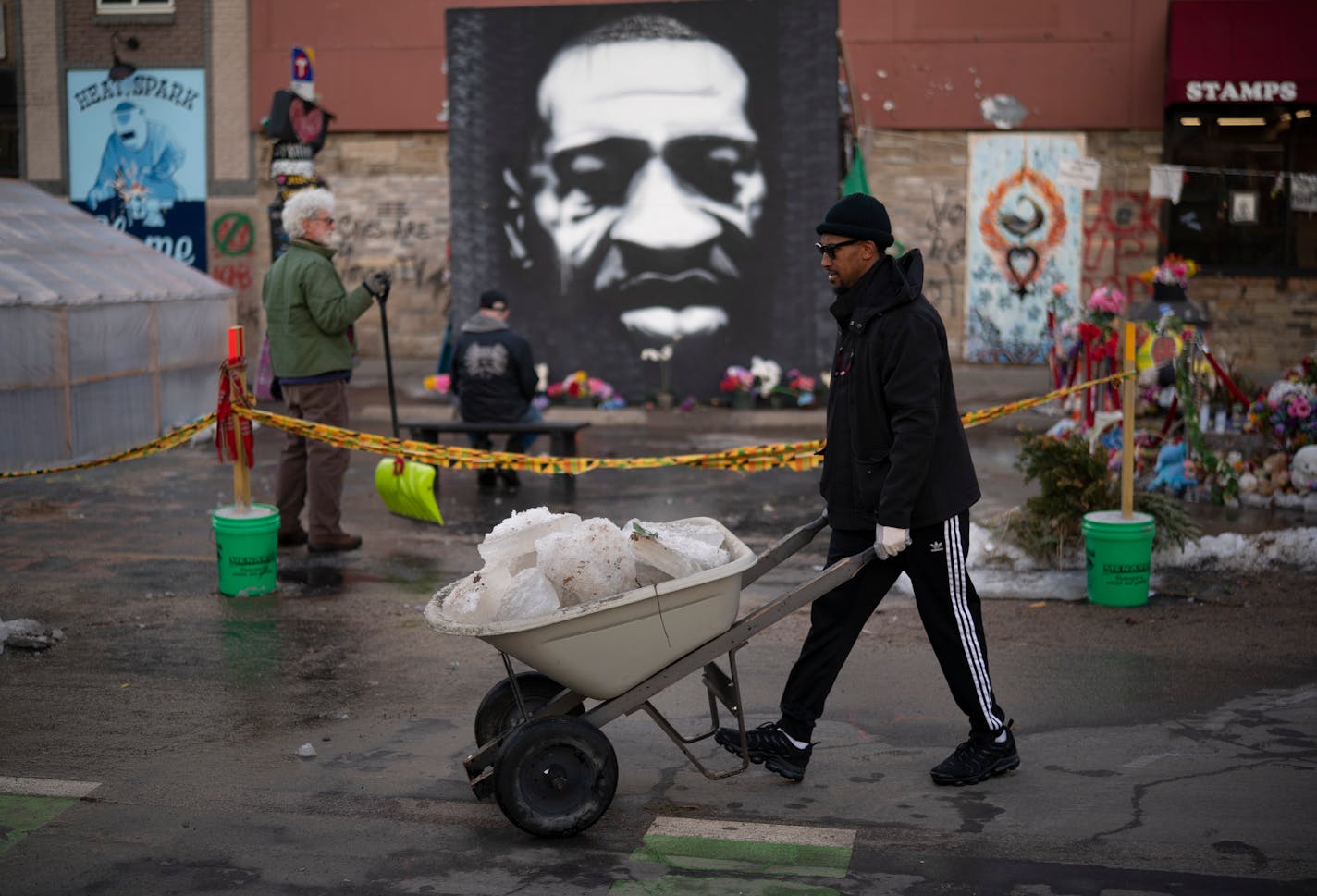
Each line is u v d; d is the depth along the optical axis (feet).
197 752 16.98
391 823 14.90
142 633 22.11
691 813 15.12
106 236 45.24
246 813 15.16
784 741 15.66
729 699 15.51
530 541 14.70
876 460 15.20
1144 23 64.69
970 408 51.16
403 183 69.92
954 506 15.14
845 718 18.11
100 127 72.23
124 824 14.85
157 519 31.22
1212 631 21.90
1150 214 65.57
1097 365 37.83
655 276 51.88
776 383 51.08
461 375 35.58
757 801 15.44
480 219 52.54
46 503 32.91
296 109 51.90
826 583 14.73
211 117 71.15
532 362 35.70
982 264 66.90
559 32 51.47
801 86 50.70
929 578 15.37
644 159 51.55
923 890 13.21
